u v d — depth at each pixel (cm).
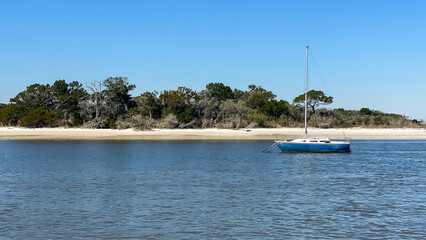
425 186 2420
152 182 2516
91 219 1667
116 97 7962
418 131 7688
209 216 1712
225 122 7694
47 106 8419
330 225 1591
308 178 2702
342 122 8519
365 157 4091
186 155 4153
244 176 2775
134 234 1483
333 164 3494
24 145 5353
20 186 2373
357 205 1909
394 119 9006
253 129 7406
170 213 1758
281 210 1812
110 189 2286
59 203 1939
